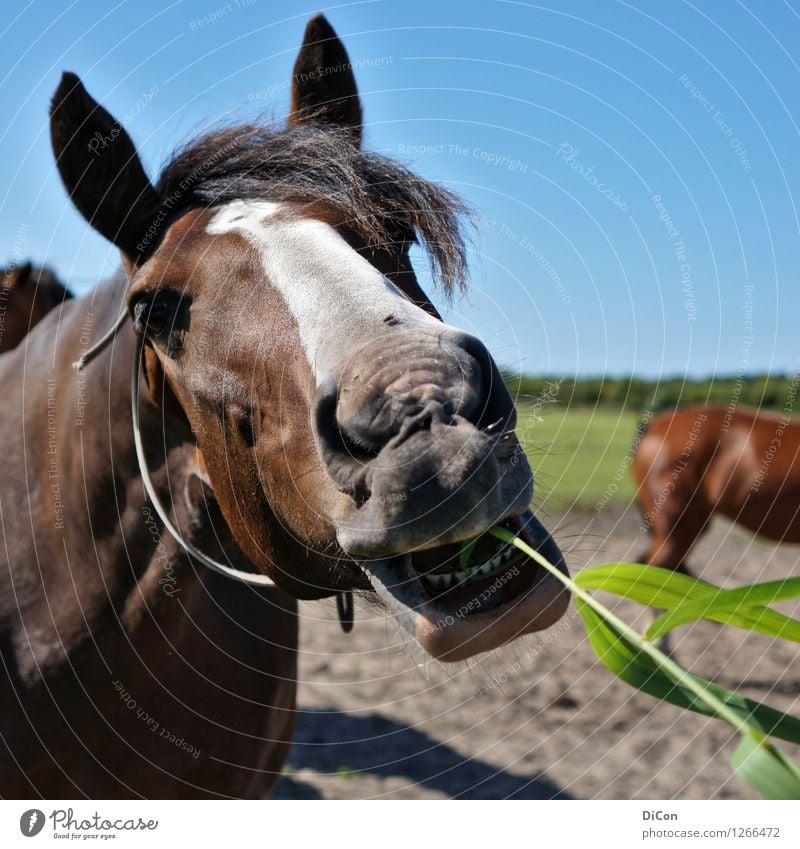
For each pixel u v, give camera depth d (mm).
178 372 1668
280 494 1531
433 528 1218
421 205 1739
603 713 4723
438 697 4977
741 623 1214
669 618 1212
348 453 1324
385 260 1675
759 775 1081
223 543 1926
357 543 1305
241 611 2107
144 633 1913
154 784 2006
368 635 6109
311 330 1450
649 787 3846
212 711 2051
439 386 1278
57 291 3023
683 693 1238
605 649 1283
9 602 1943
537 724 4598
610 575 1287
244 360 1533
